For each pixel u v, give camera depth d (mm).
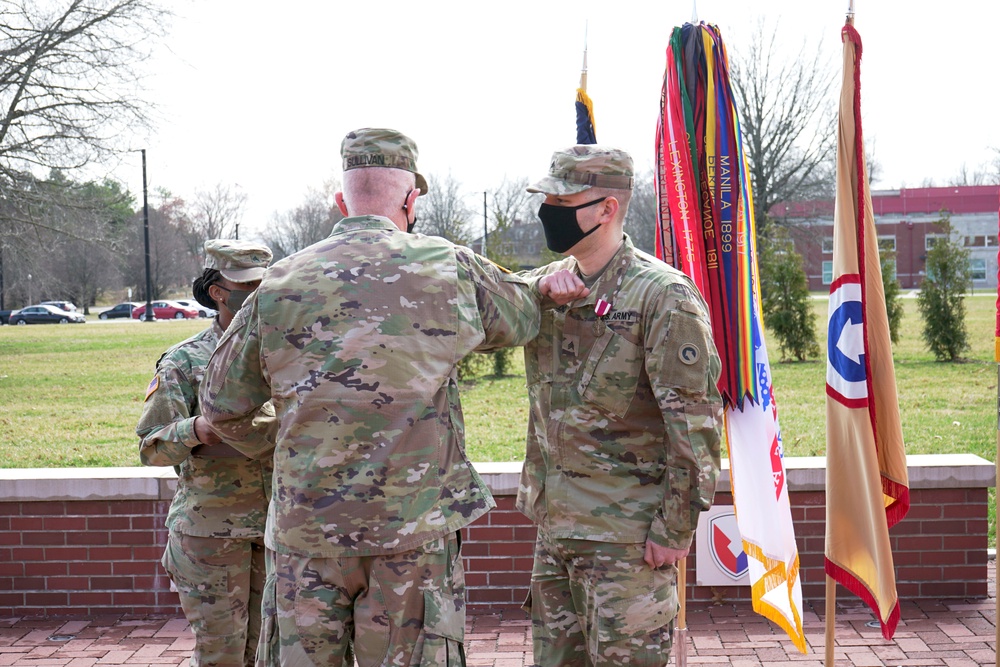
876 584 3281
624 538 2695
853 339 3318
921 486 4570
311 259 2428
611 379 2713
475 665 3990
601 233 2746
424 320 2387
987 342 19906
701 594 4613
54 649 4211
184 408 3096
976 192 53562
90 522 4590
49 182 22891
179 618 4578
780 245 19344
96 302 73000
